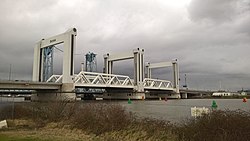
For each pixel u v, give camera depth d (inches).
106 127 936.9
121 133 880.9
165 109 2347.4
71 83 4825.3
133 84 7155.5
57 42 5280.5
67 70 4859.7
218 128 643.5
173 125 843.4
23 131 1043.9
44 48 5767.7
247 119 632.4
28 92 5211.6
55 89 4773.6
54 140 833.5
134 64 7263.8
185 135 723.4
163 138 764.0
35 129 1100.5
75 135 938.7
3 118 1369.3
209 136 638.5
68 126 1091.3
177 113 1756.9
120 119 951.0
